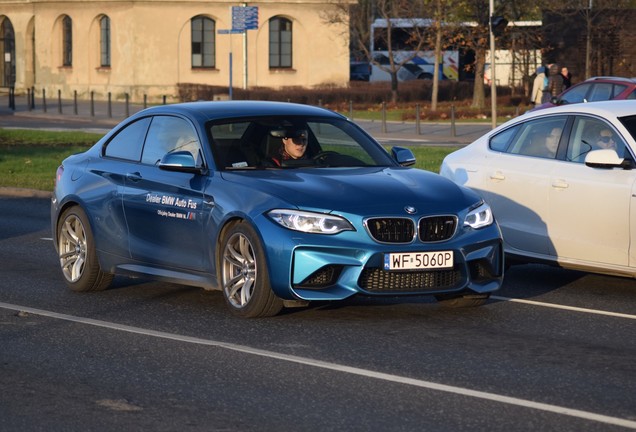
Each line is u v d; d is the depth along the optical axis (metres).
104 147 14.12
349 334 11.26
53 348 10.83
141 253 13.15
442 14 64.44
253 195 11.80
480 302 12.55
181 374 9.74
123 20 74.19
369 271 11.38
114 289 14.15
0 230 20.59
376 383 9.36
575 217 13.64
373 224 11.38
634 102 14.19
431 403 8.73
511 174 14.44
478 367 9.90
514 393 9.02
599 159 13.20
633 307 12.86
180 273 12.73
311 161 12.78
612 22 66.75
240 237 11.81
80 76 76.88
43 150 38.09
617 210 13.19
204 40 75.88
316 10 78.12
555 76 45.47
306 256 11.30
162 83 74.62
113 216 13.48
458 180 15.15
